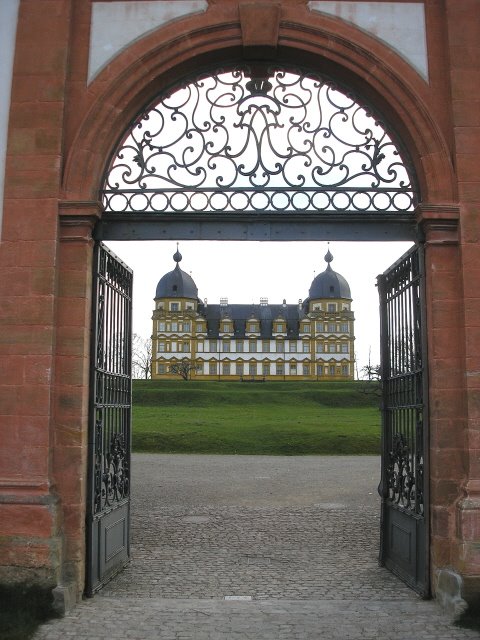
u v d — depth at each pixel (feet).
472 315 19.80
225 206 21.45
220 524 34.04
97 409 21.44
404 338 23.09
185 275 291.99
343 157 21.67
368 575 23.70
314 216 21.38
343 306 291.79
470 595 18.48
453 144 20.67
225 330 296.92
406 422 22.79
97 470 21.18
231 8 21.45
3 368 19.76
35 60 21.02
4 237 20.21
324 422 103.91
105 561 22.03
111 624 17.65
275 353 293.43
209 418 110.42
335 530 32.42
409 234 21.34
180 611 18.90
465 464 19.61
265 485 49.29
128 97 21.22
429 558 20.17
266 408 146.00
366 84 21.43
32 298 19.95
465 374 19.71
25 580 18.84
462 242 20.12
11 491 19.29
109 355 22.67
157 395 158.20
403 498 23.18
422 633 17.04
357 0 21.54
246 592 21.58
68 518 19.74
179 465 63.57
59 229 20.51
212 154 21.66
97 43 21.43
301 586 22.34
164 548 28.40
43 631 17.08
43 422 19.54
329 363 290.35
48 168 20.48
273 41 21.22
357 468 60.80
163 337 286.25
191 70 22.04
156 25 21.45
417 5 21.59
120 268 24.22
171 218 21.36
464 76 20.79
